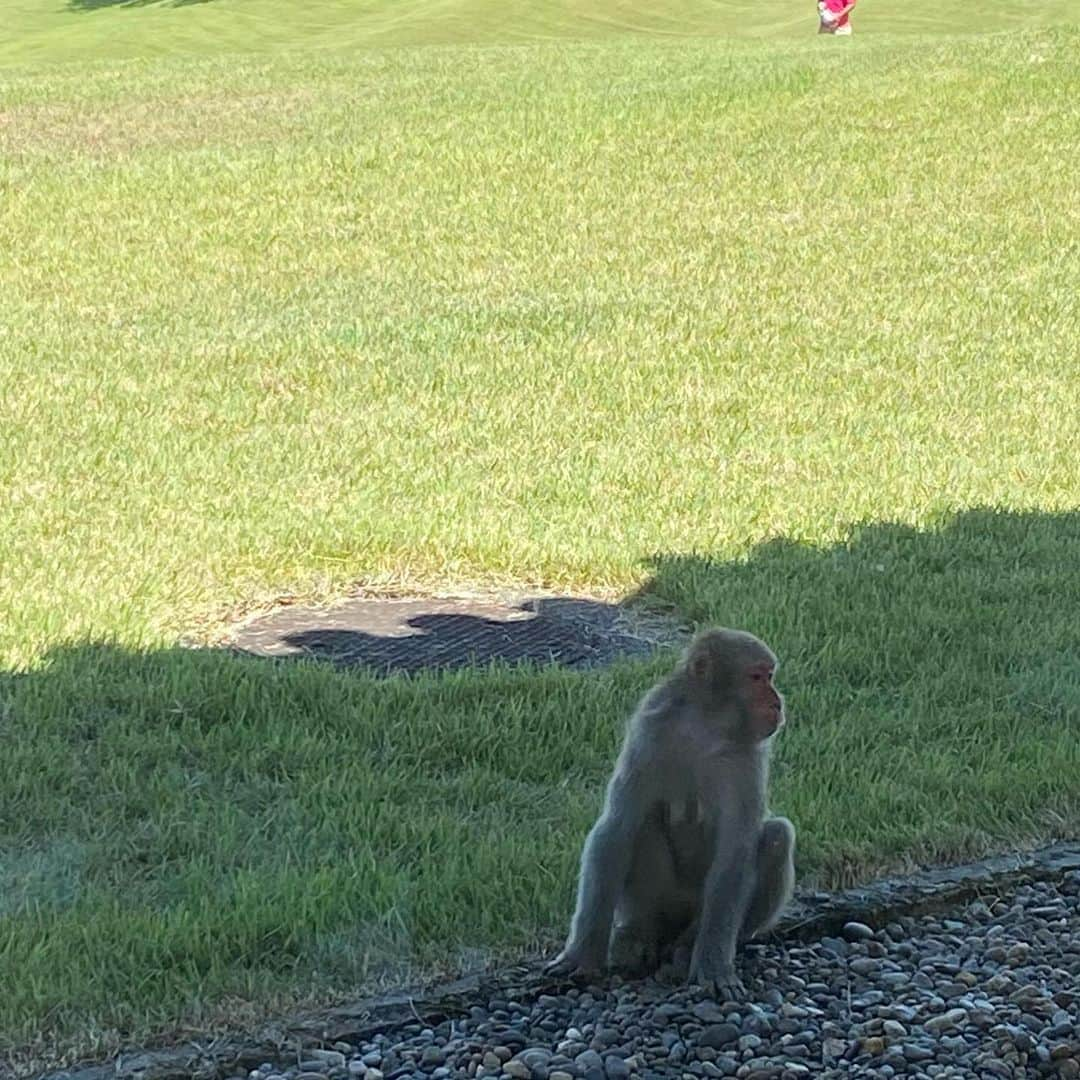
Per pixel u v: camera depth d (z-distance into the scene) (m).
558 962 5.65
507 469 11.96
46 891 6.15
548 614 9.53
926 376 14.43
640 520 10.89
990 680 8.45
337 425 12.98
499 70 27.72
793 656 8.69
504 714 7.76
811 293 16.91
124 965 5.56
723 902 5.53
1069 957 5.94
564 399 13.73
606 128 23.31
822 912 6.16
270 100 26.12
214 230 19.61
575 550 10.22
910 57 26.33
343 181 21.42
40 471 11.69
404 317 16.22
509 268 18.08
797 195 20.45
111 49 43.06
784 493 11.54
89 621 8.90
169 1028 5.29
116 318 16.38
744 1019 5.43
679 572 9.88
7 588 9.37
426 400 13.66
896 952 6.01
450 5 45.62
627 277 17.61
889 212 19.73
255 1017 5.38
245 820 6.73
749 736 5.50
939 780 7.17
